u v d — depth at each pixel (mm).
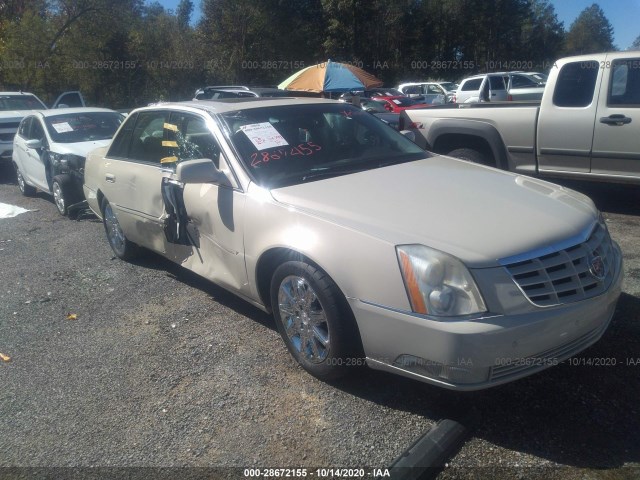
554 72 6766
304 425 3238
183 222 4645
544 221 3281
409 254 3031
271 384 3645
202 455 3062
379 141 4777
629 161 6363
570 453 2891
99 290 5426
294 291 3645
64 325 4727
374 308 3115
